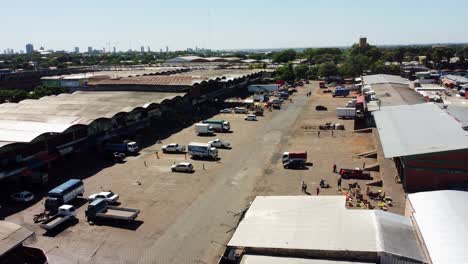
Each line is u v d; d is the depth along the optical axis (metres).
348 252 23.23
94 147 58.34
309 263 23.11
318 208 29.02
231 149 58.88
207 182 45.16
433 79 135.38
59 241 32.38
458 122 46.81
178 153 57.31
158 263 29.05
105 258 29.81
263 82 141.75
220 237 32.53
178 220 35.75
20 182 45.53
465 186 36.94
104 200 37.38
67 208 36.12
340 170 45.84
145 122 71.94
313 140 62.97
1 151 44.47
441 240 23.38
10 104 70.56
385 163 47.72
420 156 38.41
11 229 27.06
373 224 25.89
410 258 22.42
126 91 89.88
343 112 79.56
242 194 41.28
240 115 85.69
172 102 83.38
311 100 105.75
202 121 78.12
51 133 50.75
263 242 24.97
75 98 77.44
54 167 51.16
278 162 51.84
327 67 160.00
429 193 30.38
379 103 69.06
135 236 33.06
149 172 48.97
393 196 38.03
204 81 95.44
